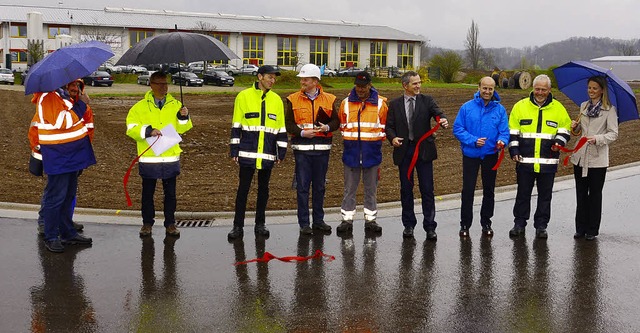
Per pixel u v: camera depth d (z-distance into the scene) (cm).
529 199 845
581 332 535
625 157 1569
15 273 665
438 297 613
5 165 1266
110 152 1490
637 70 8025
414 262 722
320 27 7562
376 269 696
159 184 1129
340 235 834
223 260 721
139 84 4838
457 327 543
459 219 928
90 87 4403
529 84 4319
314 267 701
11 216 887
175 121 809
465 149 823
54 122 718
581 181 823
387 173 1285
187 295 612
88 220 880
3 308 573
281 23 7512
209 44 782
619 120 812
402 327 542
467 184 823
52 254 730
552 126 816
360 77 816
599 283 657
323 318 560
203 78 4856
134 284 640
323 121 816
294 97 828
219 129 1891
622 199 1069
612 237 836
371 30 7775
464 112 826
